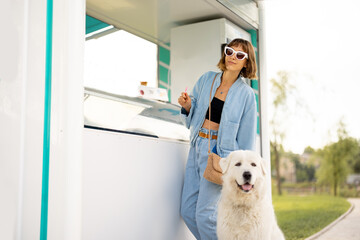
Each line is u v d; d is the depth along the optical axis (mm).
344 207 15164
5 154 1698
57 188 1682
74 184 1694
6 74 1731
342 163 18062
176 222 2900
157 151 2732
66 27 1759
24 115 1777
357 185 17844
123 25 4012
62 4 1780
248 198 2377
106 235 2242
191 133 2893
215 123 2787
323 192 18422
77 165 1715
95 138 2215
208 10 3857
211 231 2691
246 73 2857
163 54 4426
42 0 1814
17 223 1710
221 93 2834
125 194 2402
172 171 2887
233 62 2736
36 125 1755
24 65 1796
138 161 2535
